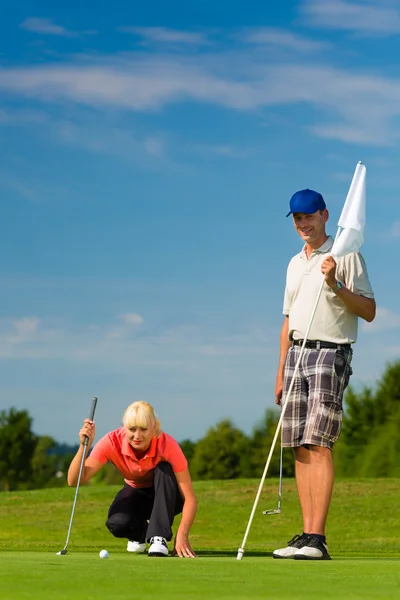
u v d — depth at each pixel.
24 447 134.25
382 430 65.12
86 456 12.97
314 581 7.45
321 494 12.40
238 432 98.19
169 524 12.30
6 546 16.34
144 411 12.28
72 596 6.09
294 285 13.53
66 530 24.67
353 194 13.09
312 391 12.84
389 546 19.48
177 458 12.60
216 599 6.02
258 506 28.58
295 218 13.45
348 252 12.91
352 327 13.12
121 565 8.88
